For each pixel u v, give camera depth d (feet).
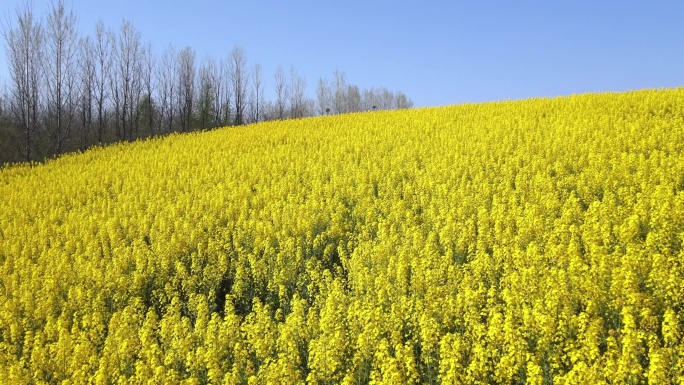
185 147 100.73
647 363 22.20
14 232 56.85
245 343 29.84
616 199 40.55
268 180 66.08
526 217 37.76
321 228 47.42
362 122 105.29
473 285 30.55
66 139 153.07
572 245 30.73
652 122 62.23
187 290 38.70
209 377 26.89
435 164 59.36
